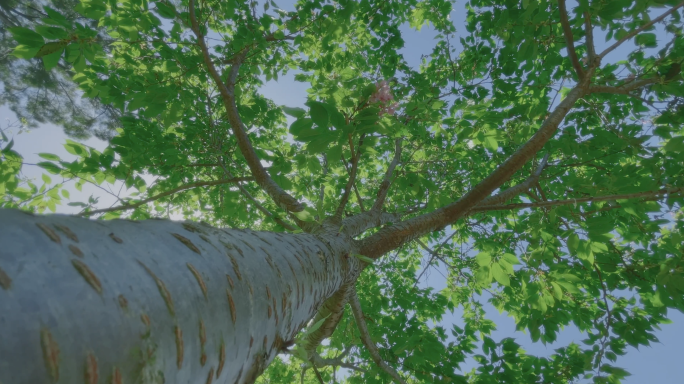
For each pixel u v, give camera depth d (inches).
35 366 14.3
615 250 115.1
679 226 110.9
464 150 131.8
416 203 174.4
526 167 156.0
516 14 111.6
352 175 82.4
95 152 101.3
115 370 17.3
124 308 18.9
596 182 102.2
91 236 21.4
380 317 177.3
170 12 92.6
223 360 26.1
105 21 102.9
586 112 135.3
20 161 98.6
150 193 147.5
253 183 184.7
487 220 177.5
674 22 100.0
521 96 150.1
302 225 90.4
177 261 25.3
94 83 119.3
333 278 64.5
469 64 159.9
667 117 101.0
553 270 104.7
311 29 137.6
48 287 16.3
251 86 192.9
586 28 93.4
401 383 127.3
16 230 17.6
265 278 35.7
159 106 95.7
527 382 115.8
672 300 96.2
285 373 223.6
